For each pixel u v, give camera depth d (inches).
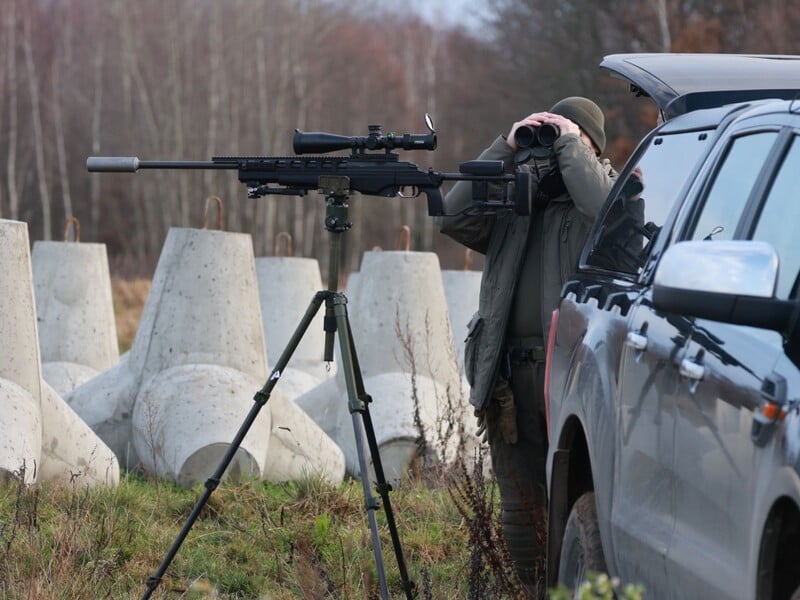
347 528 514.9
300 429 662.5
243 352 676.1
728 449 227.8
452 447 653.9
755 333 232.2
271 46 3951.8
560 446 340.2
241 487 582.6
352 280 940.6
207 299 673.6
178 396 641.0
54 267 919.7
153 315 681.0
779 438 208.4
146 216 3941.9
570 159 398.6
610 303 315.6
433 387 715.4
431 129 369.4
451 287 906.7
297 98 3887.8
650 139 346.9
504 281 409.7
